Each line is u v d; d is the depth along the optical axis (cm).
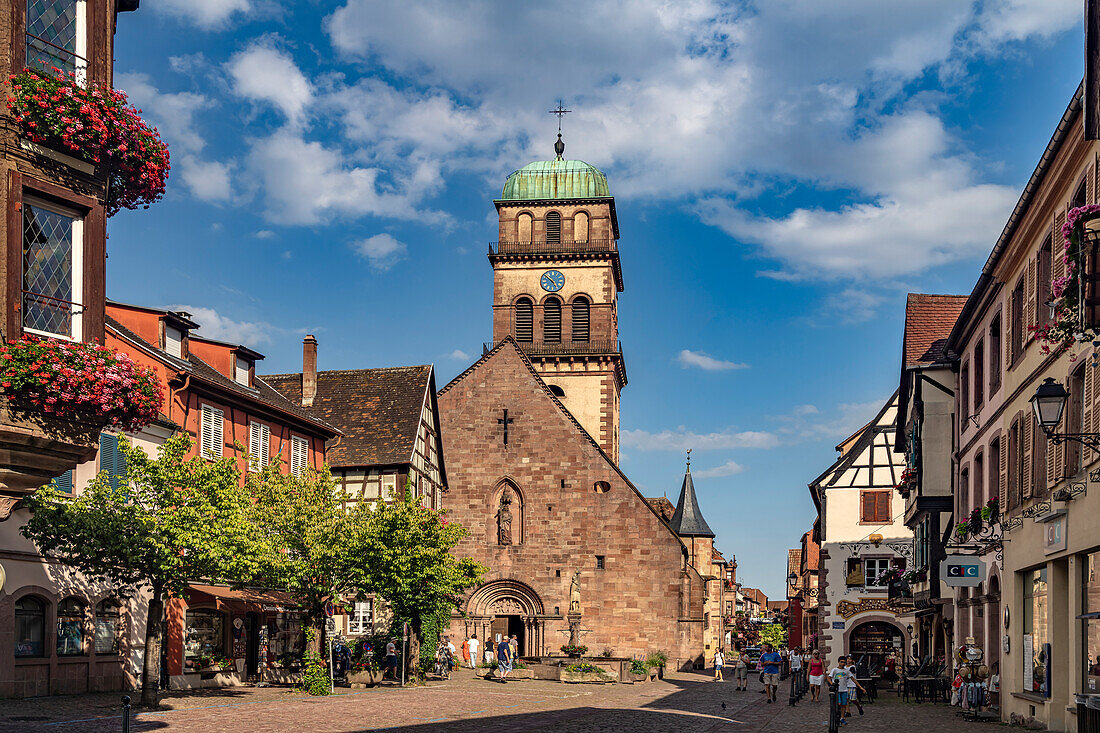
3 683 2505
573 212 7394
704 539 8962
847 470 5153
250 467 3694
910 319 3675
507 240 7394
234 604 3319
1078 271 1588
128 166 1402
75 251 1352
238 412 3653
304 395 5316
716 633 8775
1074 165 1975
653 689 4400
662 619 5697
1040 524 2225
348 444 5019
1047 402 1736
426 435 5309
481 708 2873
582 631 5731
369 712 2570
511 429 5959
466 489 5941
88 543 2438
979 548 2897
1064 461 2023
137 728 2036
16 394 1263
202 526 2492
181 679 3209
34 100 1276
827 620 5047
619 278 7850
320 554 3047
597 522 5812
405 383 5297
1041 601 2270
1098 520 1830
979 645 2980
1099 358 1811
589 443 5888
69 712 2269
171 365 3241
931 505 3412
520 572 5828
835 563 5081
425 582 3553
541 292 7312
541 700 3331
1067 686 2123
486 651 5741
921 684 3503
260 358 4019
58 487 2712
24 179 1278
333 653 3831
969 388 3144
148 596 3106
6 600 2528
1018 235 2383
